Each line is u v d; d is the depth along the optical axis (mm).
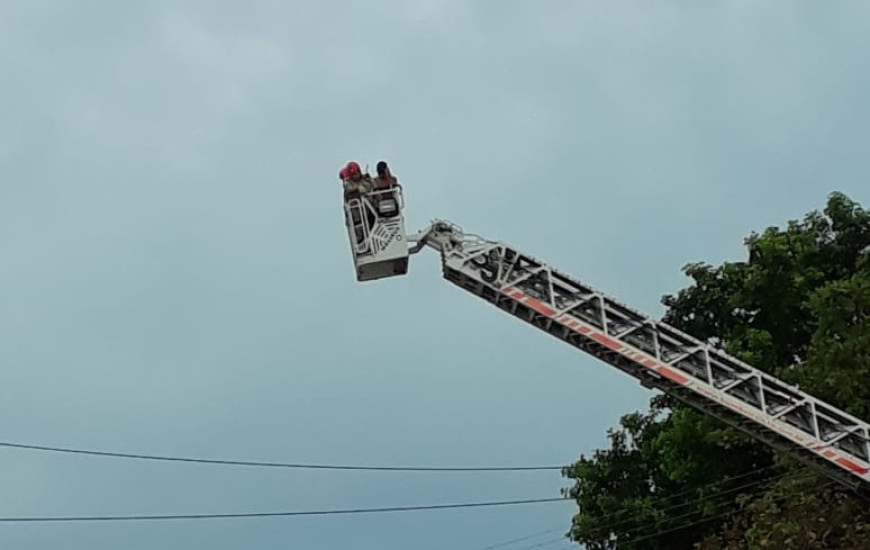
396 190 26109
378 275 26203
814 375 32156
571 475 41125
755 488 35656
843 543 27969
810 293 36031
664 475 39594
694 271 40125
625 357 24938
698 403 25062
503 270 25484
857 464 24484
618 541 38875
